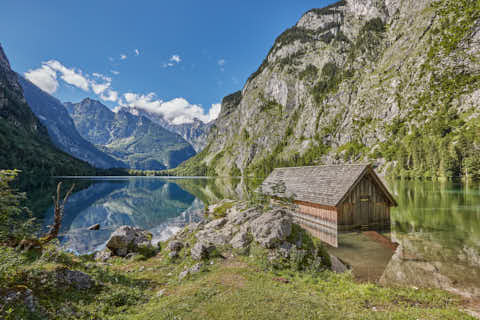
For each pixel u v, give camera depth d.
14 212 10.37
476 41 137.00
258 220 15.76
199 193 70.25
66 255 11.65
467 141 78.88
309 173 27.03
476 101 114.56
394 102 161.25
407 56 177.50
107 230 27.98
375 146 153.50
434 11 175.50
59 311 7.19
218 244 15.45
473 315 7.89
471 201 34.78
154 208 44.16
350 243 16.89
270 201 27.83
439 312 7.74
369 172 20.77
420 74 153.38
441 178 78.81
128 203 50.34
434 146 90.81
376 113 173.00
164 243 19.61
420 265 12.92
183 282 10.98
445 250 15.23
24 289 7.11
